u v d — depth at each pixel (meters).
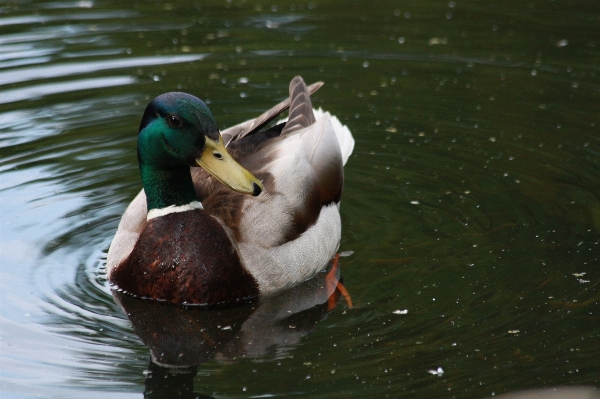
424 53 17.12
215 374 8.63
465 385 8.30
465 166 13.41
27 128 14.24
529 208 12.06
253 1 19.62
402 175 13.24
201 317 9.88
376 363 8.73
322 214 11.14
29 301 9.96
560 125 14.52
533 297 9.90
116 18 18.53
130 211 10.91
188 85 15.81
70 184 12.78
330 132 11.95
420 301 9.95
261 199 10.47
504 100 15.41
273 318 9.84
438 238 11.41
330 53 17.14
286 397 8.17
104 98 15.25
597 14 18.80
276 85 15.92
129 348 9.15
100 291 10.31
